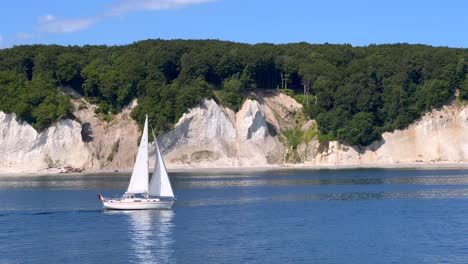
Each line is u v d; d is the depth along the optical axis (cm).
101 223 8831
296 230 8188
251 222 8825
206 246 7288
